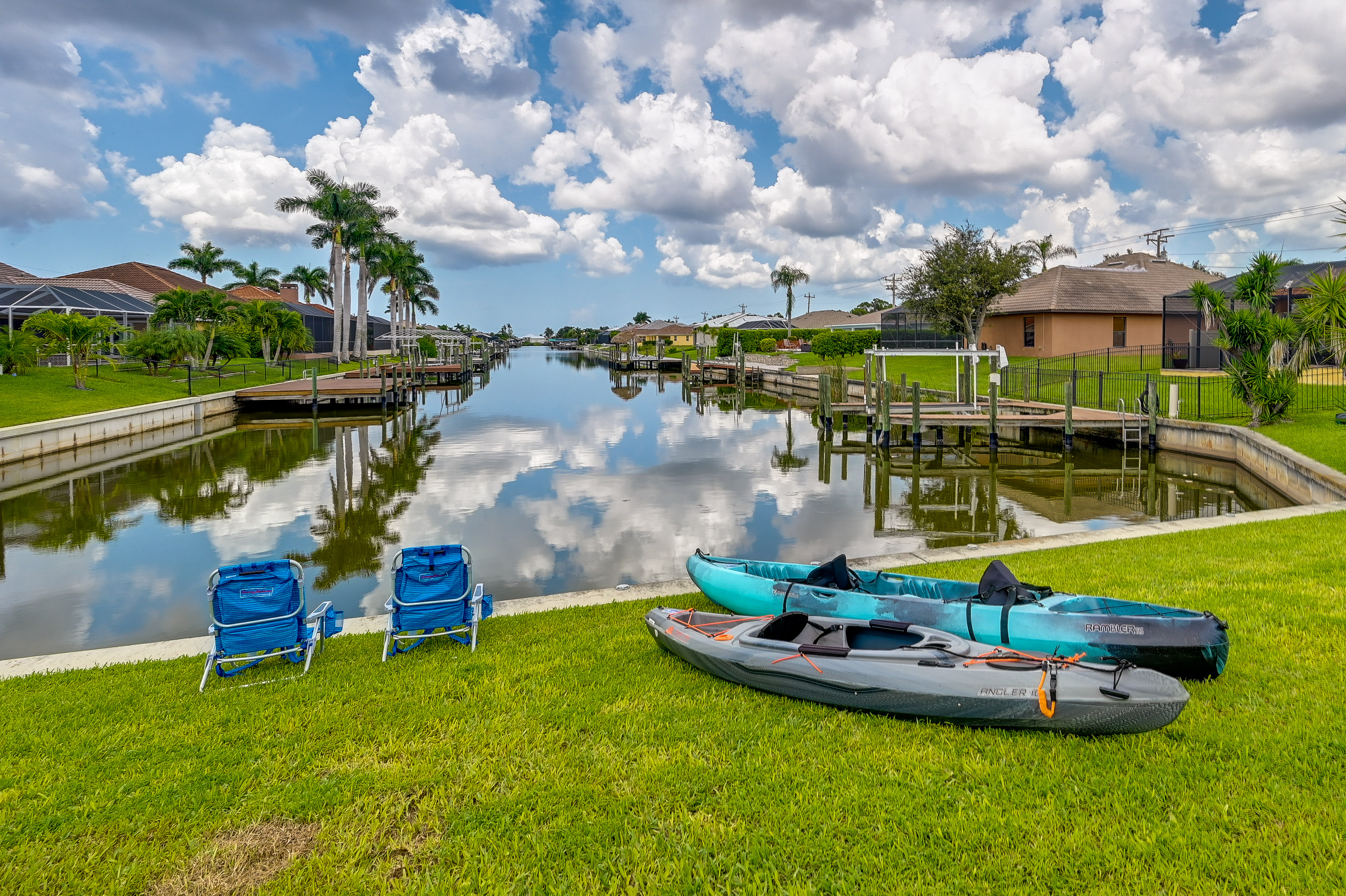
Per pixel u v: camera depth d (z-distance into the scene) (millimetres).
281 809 5004
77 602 12609
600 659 7578
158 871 4453
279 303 63031
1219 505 19359
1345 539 11156
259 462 26828
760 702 6445
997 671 5840
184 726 6223
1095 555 11055
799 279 114500
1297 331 22609
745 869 4297
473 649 7914
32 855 4582
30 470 24469
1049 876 4137
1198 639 6262
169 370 47875
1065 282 48094
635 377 84875
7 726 6277
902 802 4852
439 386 69375
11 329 39406
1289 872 4055
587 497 20906
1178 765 5129
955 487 22344
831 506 19750
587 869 4359
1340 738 5324
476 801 5086
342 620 9367
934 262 43969
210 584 7113
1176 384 26906
